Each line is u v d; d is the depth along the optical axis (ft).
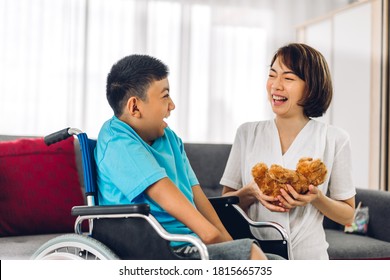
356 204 7.21
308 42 12.49
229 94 12.64
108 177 3.86
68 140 6.34
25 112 10.75
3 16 10.60
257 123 4.86
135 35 11.74
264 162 4.61
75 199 6.05
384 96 9.93
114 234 3.67
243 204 4.62
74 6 11.19
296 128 4.62
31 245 5.22
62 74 11.08
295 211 4.43
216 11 12.52
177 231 3.91
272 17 13.00
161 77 3.97
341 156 4.53
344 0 13.34
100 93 11.41
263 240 4.24
